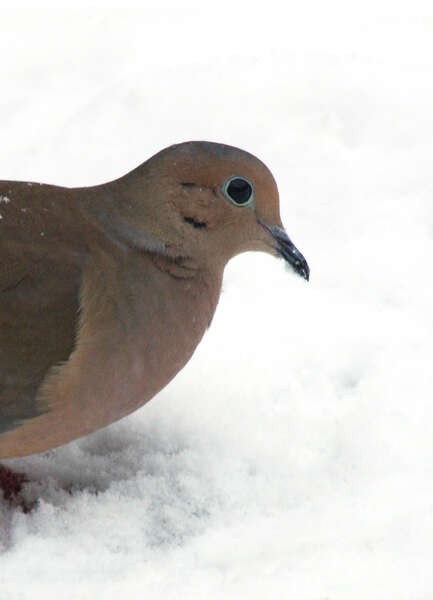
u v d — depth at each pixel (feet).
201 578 29.37
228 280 44.29
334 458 35.17
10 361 31.50
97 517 32.48
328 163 50.62
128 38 61.72
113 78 58.34
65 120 54.85
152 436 36.76
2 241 31.71
